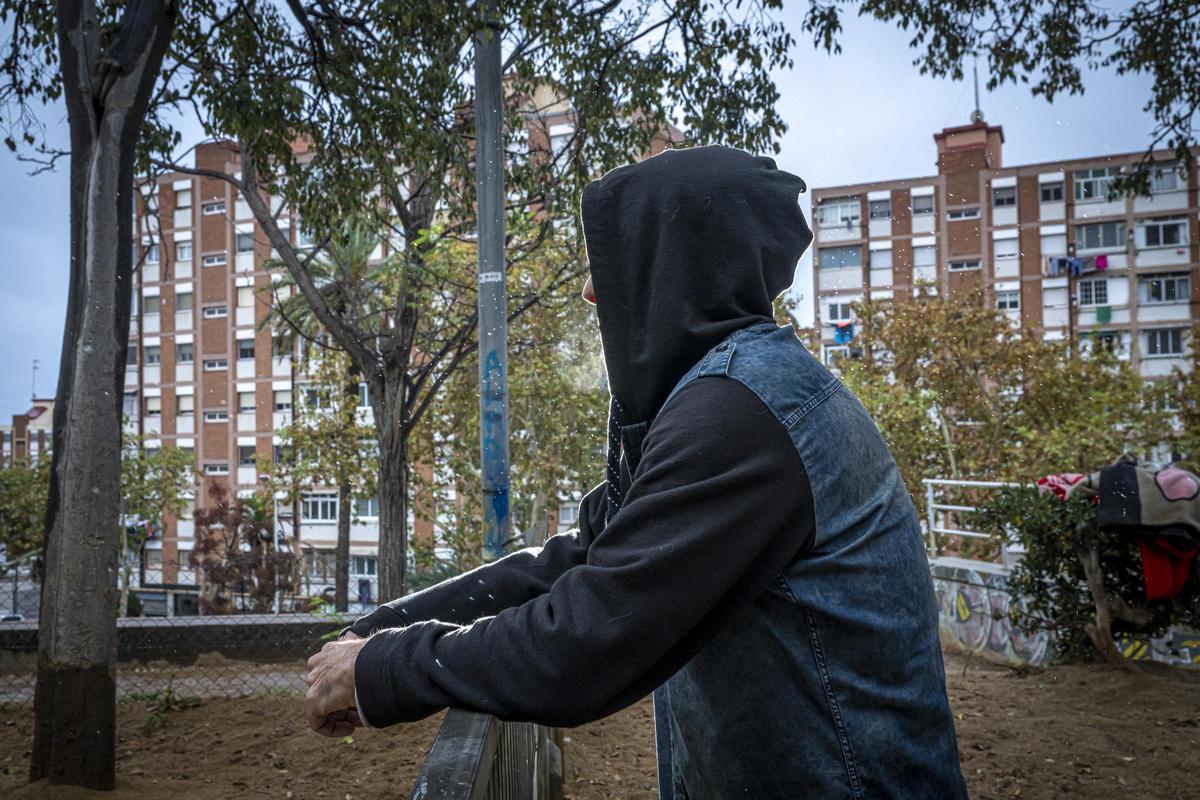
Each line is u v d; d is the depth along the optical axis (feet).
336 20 26.94
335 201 29.89
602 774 15.67
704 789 3.47
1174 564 23.35
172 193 185.57
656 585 2.93
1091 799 14.88
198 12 27.45
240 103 27.99
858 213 192.24
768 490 3.08
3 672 27.50
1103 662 24.73
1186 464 35.73
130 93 15.88
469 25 23.39
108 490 15.03
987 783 15.72
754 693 3.25
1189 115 29.91
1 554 104.42
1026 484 26.30
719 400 3.20
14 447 223.71
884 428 79.30
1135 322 175.52
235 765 16.48
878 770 3.21
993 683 23.54
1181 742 17.62
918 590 3.47
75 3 15.88
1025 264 182.91
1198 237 173.27
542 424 75.87
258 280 180.86
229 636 27.81
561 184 32.91
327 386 95.50
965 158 187.21
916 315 89.81
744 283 3.56
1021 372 85.97
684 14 29.27
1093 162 179.32
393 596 48.29
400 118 27.35
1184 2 28.55
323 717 3.56
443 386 78.74
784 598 3.19
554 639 2.96
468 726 4.17
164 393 186.09
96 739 14.61
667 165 3.70
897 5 29.07
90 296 15.31
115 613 15.14
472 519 83.92
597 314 3.84
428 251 40.73
